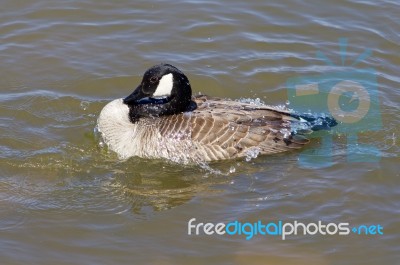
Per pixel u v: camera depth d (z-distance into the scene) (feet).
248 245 42.68
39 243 42.47
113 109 52.80
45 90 57.52
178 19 65.51
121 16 65.67
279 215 45.29
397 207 46.01
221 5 67.56
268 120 51.39
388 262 41.50
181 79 51.29
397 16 66.28
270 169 49.70
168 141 50.44
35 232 43.37
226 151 50.03
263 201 46.60
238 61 60.85
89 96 57.47
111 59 60.90
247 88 58.18
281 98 57.11
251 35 63.93
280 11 66.90
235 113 51.37
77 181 48.75
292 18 66.08
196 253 41.98
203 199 46.91
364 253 42.16
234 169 49.80
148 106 52.13
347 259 41.75
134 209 45.93
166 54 61.46
